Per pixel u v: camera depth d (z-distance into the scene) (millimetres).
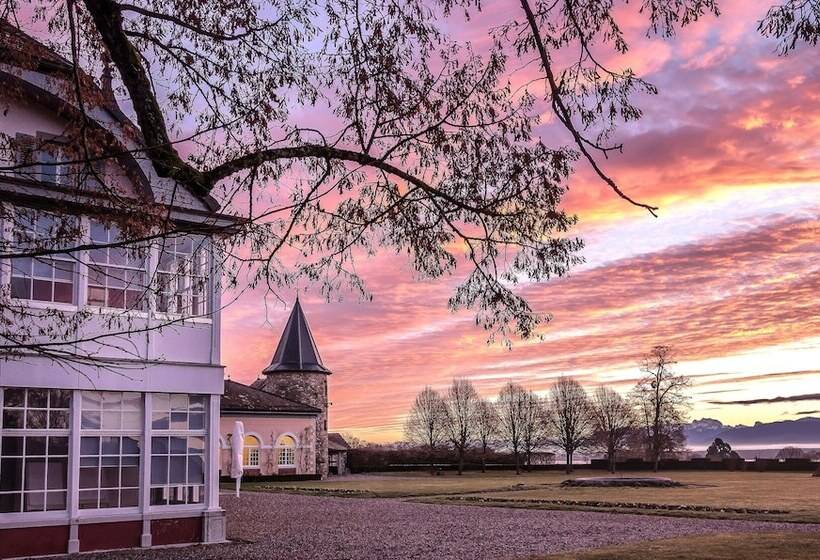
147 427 17766
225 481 55000
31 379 16266
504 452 91250
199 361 18609
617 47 8797
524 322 9008
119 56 7887
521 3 8453
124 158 11172
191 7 9367
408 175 8781
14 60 9602
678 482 43562
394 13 9047
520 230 8859
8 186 10398
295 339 69500
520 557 15156
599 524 21953
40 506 16391
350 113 9023
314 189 8758
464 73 8859
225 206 8547
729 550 15242
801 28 7465
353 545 17984
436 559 15547
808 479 52281
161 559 15633
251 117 9266
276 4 9406
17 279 16375
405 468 82438
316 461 66750
